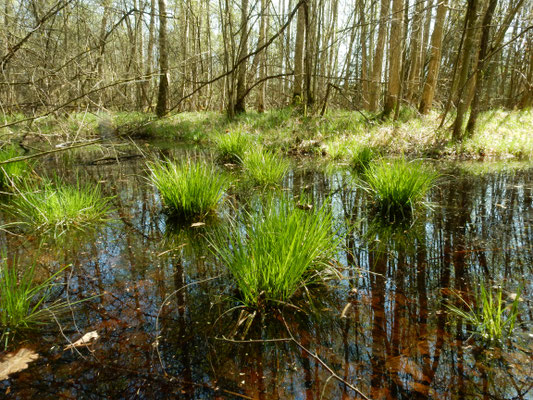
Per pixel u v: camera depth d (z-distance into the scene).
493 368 1.47
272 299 1.99
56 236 3.14
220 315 1.92
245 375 1.46
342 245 2.91
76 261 2.61
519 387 1.36
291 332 1.76
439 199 4.24
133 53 6.09
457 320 1.83
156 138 11.27
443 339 1.67
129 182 5.38
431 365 1.49
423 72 16.20
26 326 1.80
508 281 2.23
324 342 1.67
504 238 2.96
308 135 9.17
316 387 1.38
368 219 3.59
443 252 2.73
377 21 7.48
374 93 14.45
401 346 1.63
